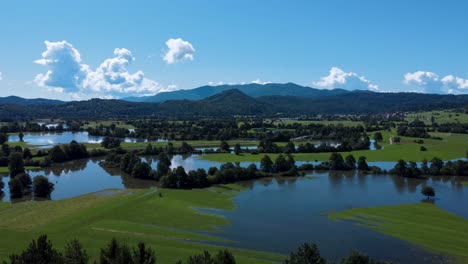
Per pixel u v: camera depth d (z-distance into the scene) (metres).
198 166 175.38
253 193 127.50
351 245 79.31
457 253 74.88
